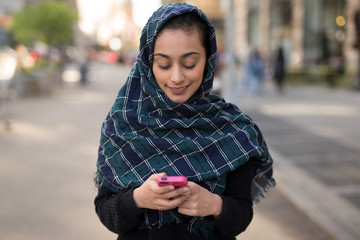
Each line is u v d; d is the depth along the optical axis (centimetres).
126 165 131
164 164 129
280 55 1338
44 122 849
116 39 8181
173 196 114
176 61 122
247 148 131
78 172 499
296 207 387
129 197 124
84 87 1722
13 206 389
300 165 516
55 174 489
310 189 432
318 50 1673
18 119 881
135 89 137
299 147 604
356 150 583
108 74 2719
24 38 2019
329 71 1456
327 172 488
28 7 2041
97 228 348
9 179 468
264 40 2258
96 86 1784
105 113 988
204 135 132
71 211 380
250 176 137
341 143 625
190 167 129
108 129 137
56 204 396
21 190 432
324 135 680
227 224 126
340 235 328
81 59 1862
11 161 544
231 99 689
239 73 2006
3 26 2155
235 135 132
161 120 129
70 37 2077
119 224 128
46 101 1209
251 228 347
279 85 1352
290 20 1988
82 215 372
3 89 816
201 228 132
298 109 956
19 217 365
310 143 627
